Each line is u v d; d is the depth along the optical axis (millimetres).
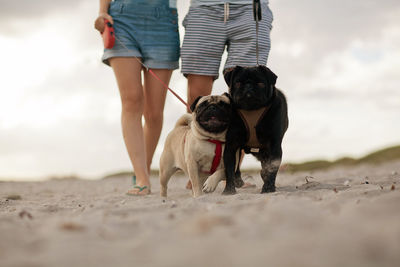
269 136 4953
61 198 6816
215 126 4930
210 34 6094
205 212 3131
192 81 6336
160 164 6082
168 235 2395
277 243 2039
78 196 7156
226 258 1870
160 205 3812
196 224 2486
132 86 6078
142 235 2463
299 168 15953
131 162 6199
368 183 5422
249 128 4891
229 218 2625
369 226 2264
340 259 1780
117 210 3566
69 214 3891
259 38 6004
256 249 1967
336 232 2188
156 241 2266
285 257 1826
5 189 9852
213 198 4223
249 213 2836
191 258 1900
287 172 11180
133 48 6105
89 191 8562
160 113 6551
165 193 6168
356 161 16781
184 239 2262
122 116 6191
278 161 5000
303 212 2721
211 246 2066
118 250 2129
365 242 1963
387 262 1742
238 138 4980
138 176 6121
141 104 6199
